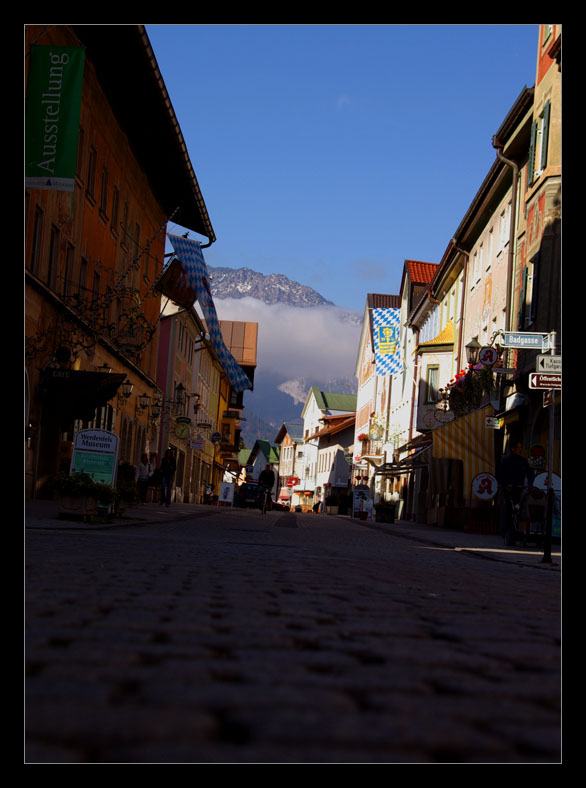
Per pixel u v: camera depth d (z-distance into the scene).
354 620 4.58
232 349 94.06
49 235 24.08
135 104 29.52
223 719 2.15
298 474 133.12
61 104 18.12
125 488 17.88
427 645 3.79
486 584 8.23
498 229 32.91
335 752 1.90
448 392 34.56
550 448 13.68
